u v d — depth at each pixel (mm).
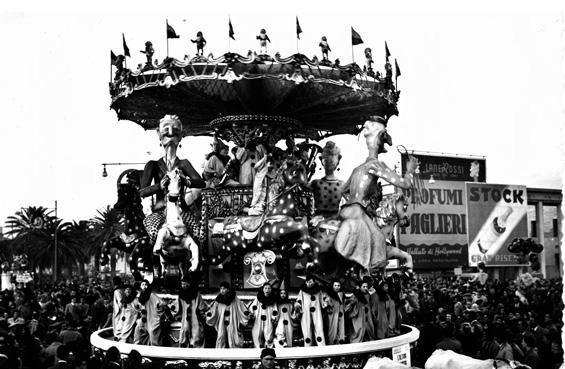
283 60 12047
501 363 8664
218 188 14031
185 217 12359
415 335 13039
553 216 58844
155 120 16172
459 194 54406
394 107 14859
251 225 12539
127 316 11961
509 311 18297
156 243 11969
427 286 28719
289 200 12516
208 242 13289
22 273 39750
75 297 18812
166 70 12594
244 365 10547
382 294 12781
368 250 12555
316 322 11039
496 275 56531
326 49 12445
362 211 12906
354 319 11570
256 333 10938
